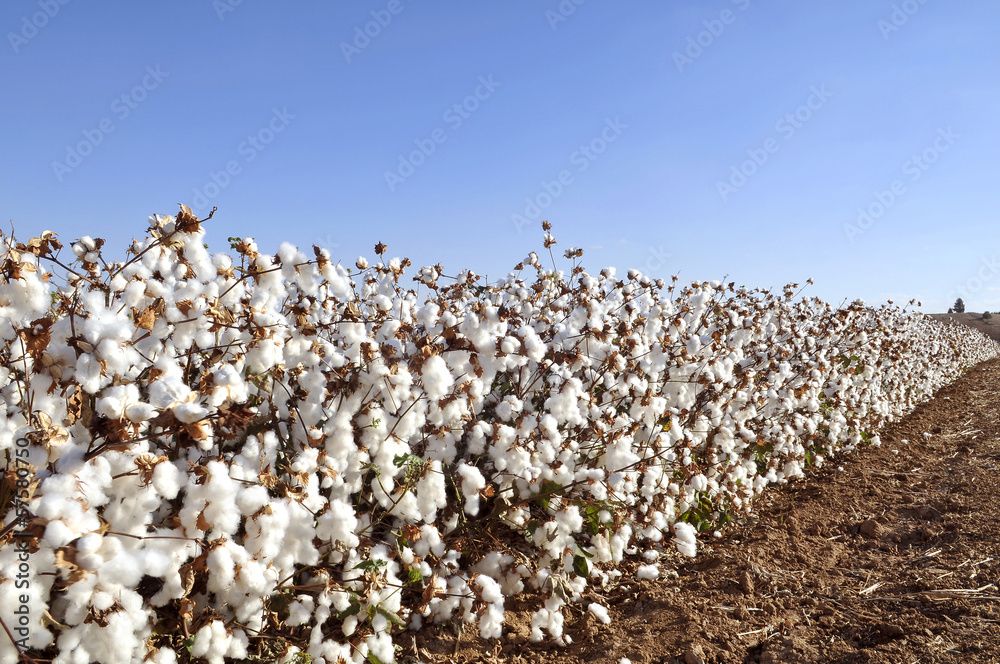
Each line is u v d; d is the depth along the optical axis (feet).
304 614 8.48
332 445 9.34
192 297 8.79
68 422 7.26
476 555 11.38
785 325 27.25
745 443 17.72
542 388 14.06
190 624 7.63
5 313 7.14
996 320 151.33
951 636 10.46
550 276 18.07
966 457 25.32
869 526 16.51
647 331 16.03
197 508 7.07
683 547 13.34
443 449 10.91
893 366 36.65
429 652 10.02
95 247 10.17
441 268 18.16
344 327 10.63
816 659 10.07
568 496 11.94
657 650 10.39
